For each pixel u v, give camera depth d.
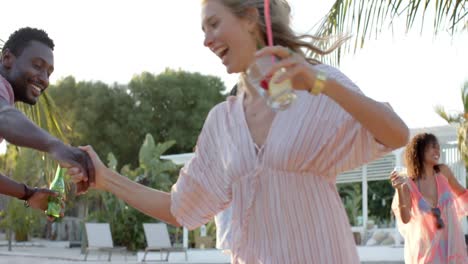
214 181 3.27
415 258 7.42
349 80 2.95
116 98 51.56
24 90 4.35
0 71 4.34
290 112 2.94
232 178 3.08
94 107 51.34
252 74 2.73
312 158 2.91
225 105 3.21
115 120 51.88
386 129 2.67
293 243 2.95
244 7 2.99
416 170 7.49
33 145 3.55
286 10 3.07
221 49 3.04
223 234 5.29
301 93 2.94
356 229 26.44
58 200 4.47
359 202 40.28
